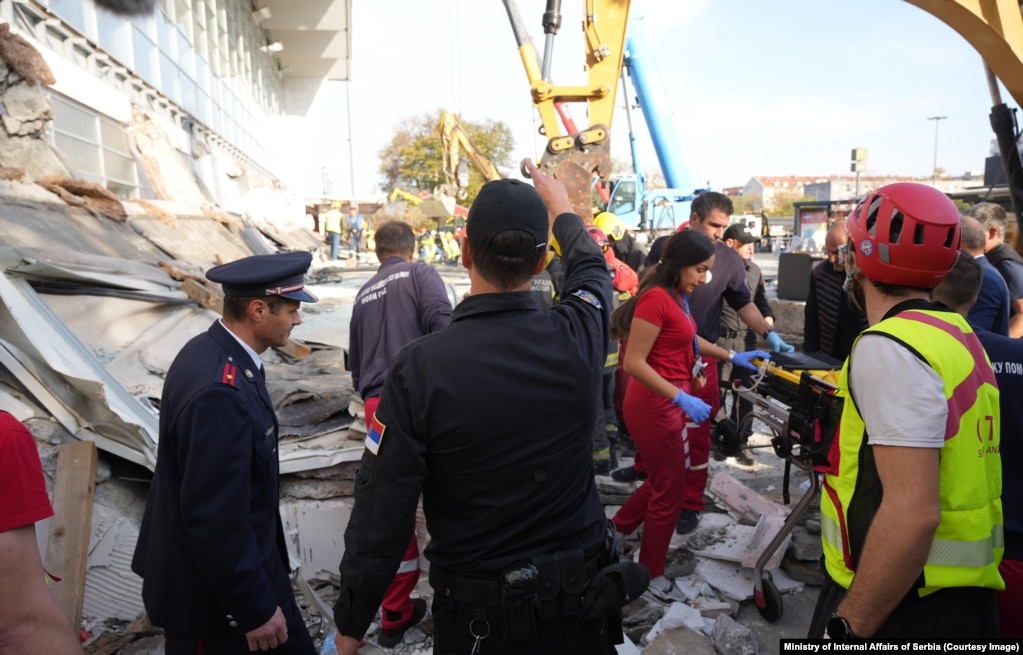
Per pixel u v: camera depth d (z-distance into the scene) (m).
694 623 2.77
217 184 16.91
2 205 4.54
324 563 3.30
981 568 1.36
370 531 1.41
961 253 2.34
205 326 4.80
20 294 3.11
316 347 5.32
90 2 10.34
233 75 21.70
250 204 20.30
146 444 2.83
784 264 8.86
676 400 2.70
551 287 3.52
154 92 13.09
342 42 31.17
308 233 25.17
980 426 1.37
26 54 6.79
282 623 1.81
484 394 1.39
